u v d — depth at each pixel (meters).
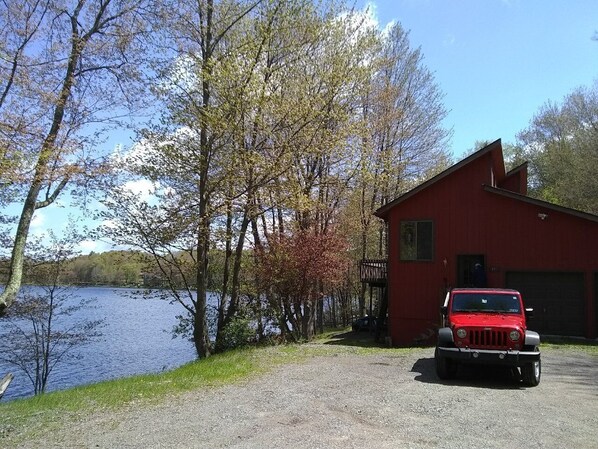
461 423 6.72
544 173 44.75
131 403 8.19
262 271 21.00
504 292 11.46
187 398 8.45
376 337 23.02
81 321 20.14
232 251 22.03
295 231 22.00
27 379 19.45
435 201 20.64
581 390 9.31
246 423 6.70
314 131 18.11
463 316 10.73
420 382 9.86
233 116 16.44
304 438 5.93
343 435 6.06
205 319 18.44
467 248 19.94
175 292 19.02
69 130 12.55
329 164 23.36
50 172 11.69
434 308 20.12
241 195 17.75
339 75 19.55
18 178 11.09
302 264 20.91
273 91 17.72
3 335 17.14
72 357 19.22
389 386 9.38
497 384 9.81
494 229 19.64
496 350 9.70
